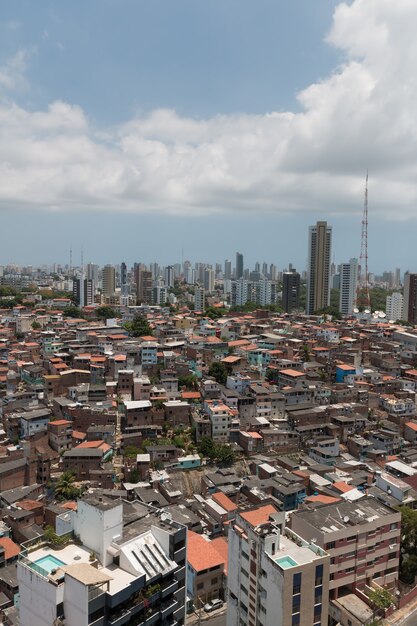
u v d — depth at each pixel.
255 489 127.00
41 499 130.25
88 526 65.19
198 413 174.12
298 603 67.06
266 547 69.75
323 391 192.62
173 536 65.69
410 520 94.62
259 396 178.62
